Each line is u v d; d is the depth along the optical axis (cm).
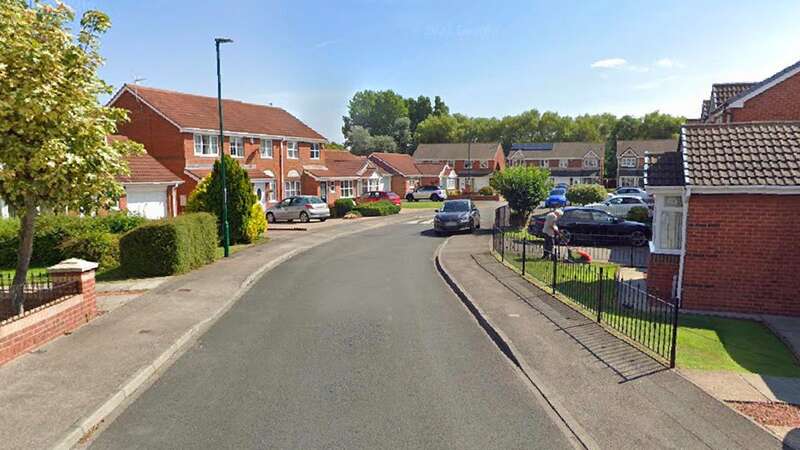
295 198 3500
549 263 1738
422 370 809
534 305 1176
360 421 640
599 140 10294
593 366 809
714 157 1235
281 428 621
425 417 652
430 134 10419
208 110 3825
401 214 4069
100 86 960
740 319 1141
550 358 843
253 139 3984
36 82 827
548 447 583
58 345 877
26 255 979
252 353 883
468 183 7962
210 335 984
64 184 888
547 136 10606
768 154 1217
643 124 9744
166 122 3406
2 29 820
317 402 692
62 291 991
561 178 8106
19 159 838
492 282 1423
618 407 672
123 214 2050
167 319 1048
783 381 761
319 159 4812
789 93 1908
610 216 2312
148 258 1491
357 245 2308
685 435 600
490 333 1005
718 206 1190
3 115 807
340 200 3931
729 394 714
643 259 1878
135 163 2914
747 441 585
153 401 695
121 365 790
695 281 1218
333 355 873
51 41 877
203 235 1705
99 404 659
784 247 1159
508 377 783
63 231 1712
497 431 618
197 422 636
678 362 837
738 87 2311
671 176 1291
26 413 634
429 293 1343
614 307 1184
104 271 1575
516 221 2944
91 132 905
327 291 1363
